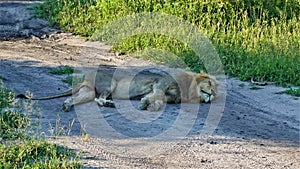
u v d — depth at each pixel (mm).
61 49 16844
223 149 9172
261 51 14656
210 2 17141
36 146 8508
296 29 15867
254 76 13570
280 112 11219
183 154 8945
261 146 9359
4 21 20703
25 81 13164
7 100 10852
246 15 16719
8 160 8172
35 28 19734
